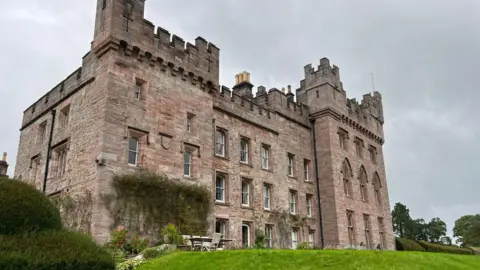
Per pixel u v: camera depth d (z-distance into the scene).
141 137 20.47
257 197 27.36
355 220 33.28
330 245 30.62
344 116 35.22
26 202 10.50
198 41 24.80
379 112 42.56
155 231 19.39
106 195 18.11
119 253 16.41
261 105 30.66
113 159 18.88
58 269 9.32
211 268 14.06
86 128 20.22
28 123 27.42
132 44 20.80
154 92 21.52
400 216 83.06
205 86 24.59
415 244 42.66
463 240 77.44
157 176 20.22
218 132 26.25
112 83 19.77
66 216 19.12
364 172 37.16
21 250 9.23
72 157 20.67
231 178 25.80
